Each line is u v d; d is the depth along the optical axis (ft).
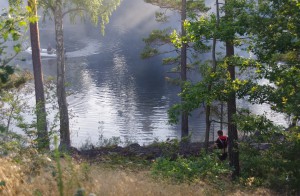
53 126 45.93
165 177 40.60
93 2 84.12
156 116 131.44
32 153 27.66
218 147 61.16
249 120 46.34
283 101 42.09
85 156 66.54
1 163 23.06
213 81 50.19
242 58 48.06
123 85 181.37
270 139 46.91
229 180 53.21
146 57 89.76
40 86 77.46
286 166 44.65
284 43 40.70
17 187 19.69
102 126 118.21
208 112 60.13
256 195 43.68
